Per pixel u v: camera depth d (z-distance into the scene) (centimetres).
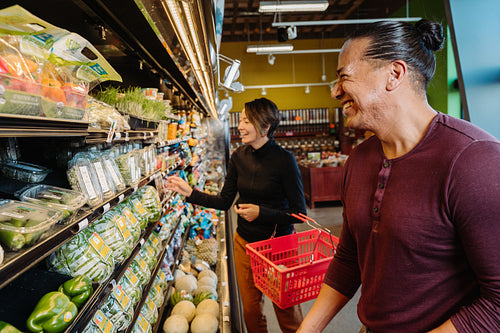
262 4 566
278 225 208
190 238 325
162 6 90
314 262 147
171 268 227
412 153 86
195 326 186
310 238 191
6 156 107
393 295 89
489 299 71
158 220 182
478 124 459
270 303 306
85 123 86
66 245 102
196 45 137
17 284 87
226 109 799
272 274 149
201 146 548
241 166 222
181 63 172
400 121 86
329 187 745
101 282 107
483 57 448
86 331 101
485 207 71
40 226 70
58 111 72
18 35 67
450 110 690
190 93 344
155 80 269
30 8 110
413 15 817
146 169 169
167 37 123
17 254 63
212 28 128
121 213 136
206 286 230
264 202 213
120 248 122
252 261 171
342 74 89
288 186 205
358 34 87
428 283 84
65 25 133
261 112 198
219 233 379
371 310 97
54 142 118
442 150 80
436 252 82
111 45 167
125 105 157
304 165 785
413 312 87
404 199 85
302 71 1215
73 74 84
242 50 1198
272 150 210
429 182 81
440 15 693
